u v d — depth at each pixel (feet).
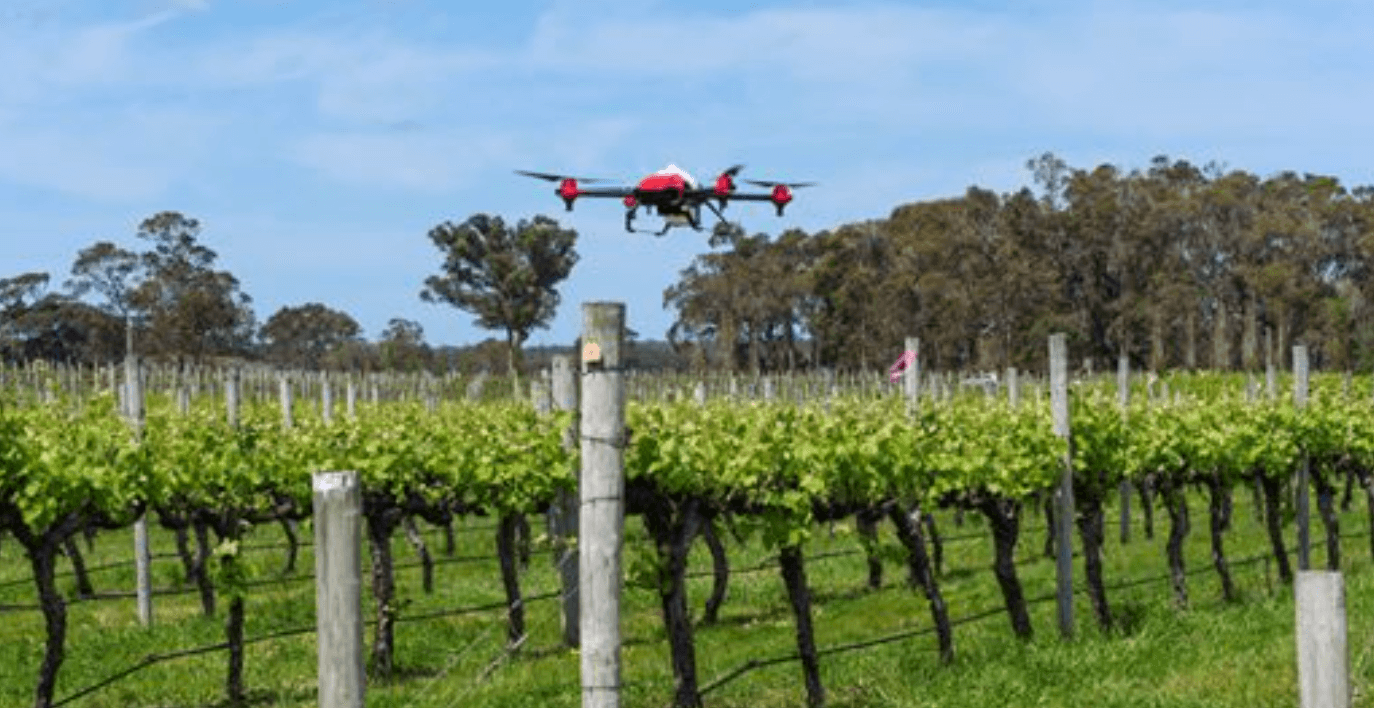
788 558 41.22
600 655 27.12
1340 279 331.36
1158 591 61.21
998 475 48.47
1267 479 64.54
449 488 51.06
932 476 47.39
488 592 62.59
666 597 39.32
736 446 41.32
